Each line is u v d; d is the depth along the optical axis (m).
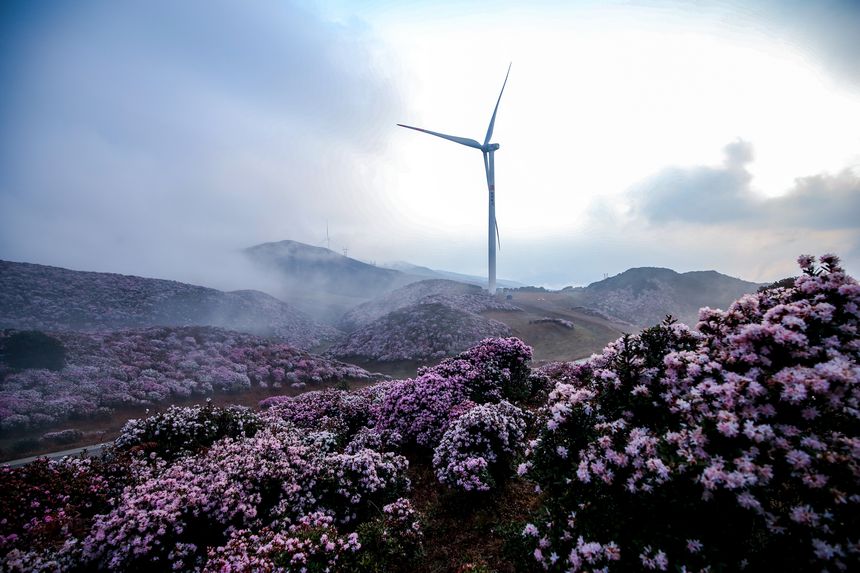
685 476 4.66
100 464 11.58
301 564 6.48
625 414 6.26
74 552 7.42
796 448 4.57
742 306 6.66
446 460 10.55
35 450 25.70
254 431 14.61
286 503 8.90
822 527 4.05
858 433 4.65
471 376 15.76
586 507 5.48
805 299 5.77
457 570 7.07
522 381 17.11
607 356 7.91
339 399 18.31
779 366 5.29
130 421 13.94
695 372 5.76
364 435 13.49
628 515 5.15
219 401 39.53
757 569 4.22
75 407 31.72
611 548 4.81
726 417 4.76
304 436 13.20
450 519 8.97
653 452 5.11
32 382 34.44
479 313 96.25
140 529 7.25
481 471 9.49
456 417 12.96
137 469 11.29
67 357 40.12
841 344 5.27
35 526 8.68
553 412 6.66
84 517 9.57
